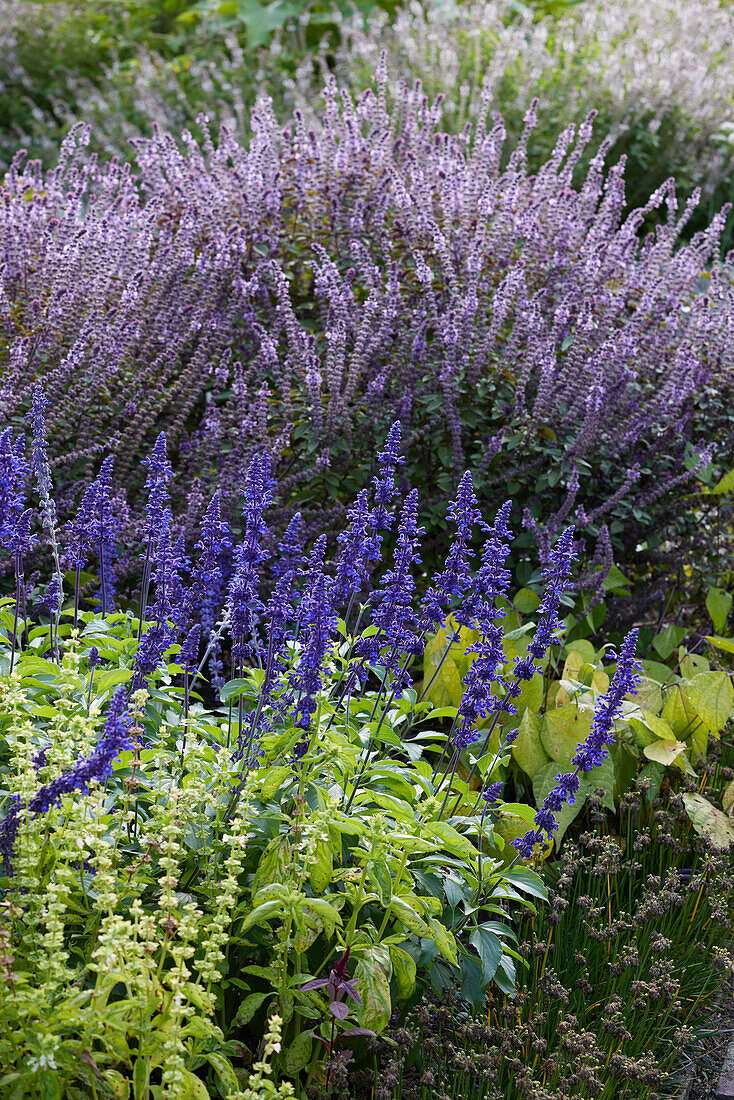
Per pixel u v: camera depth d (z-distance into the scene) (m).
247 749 2.81
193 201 5.56
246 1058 2.53
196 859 2.64
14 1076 2.03
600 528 4.42
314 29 12.16
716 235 5.67
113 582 3.69
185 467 4.56
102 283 4.80
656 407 4.79
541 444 4.62
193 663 3.29
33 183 6.08
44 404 3.17
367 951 2.50
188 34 12.97
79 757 2.54
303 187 5.52
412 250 5.03
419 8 10.53
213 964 2.18
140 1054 2.15
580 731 3.77
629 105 9.00
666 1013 3.03
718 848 3.53
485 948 2.77
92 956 2.08
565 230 5.30
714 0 11.09
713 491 4.91
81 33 12.66
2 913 2.14
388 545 4.53
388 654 3.06
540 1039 2.78
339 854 2.71
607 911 3.49
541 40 9.80
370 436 4.50
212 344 4.69
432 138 6.27
